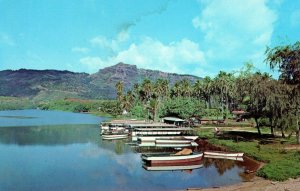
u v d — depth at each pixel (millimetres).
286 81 76125
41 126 150250
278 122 75688
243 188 42438
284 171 48469
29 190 43562
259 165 57969
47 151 76938
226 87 169625
